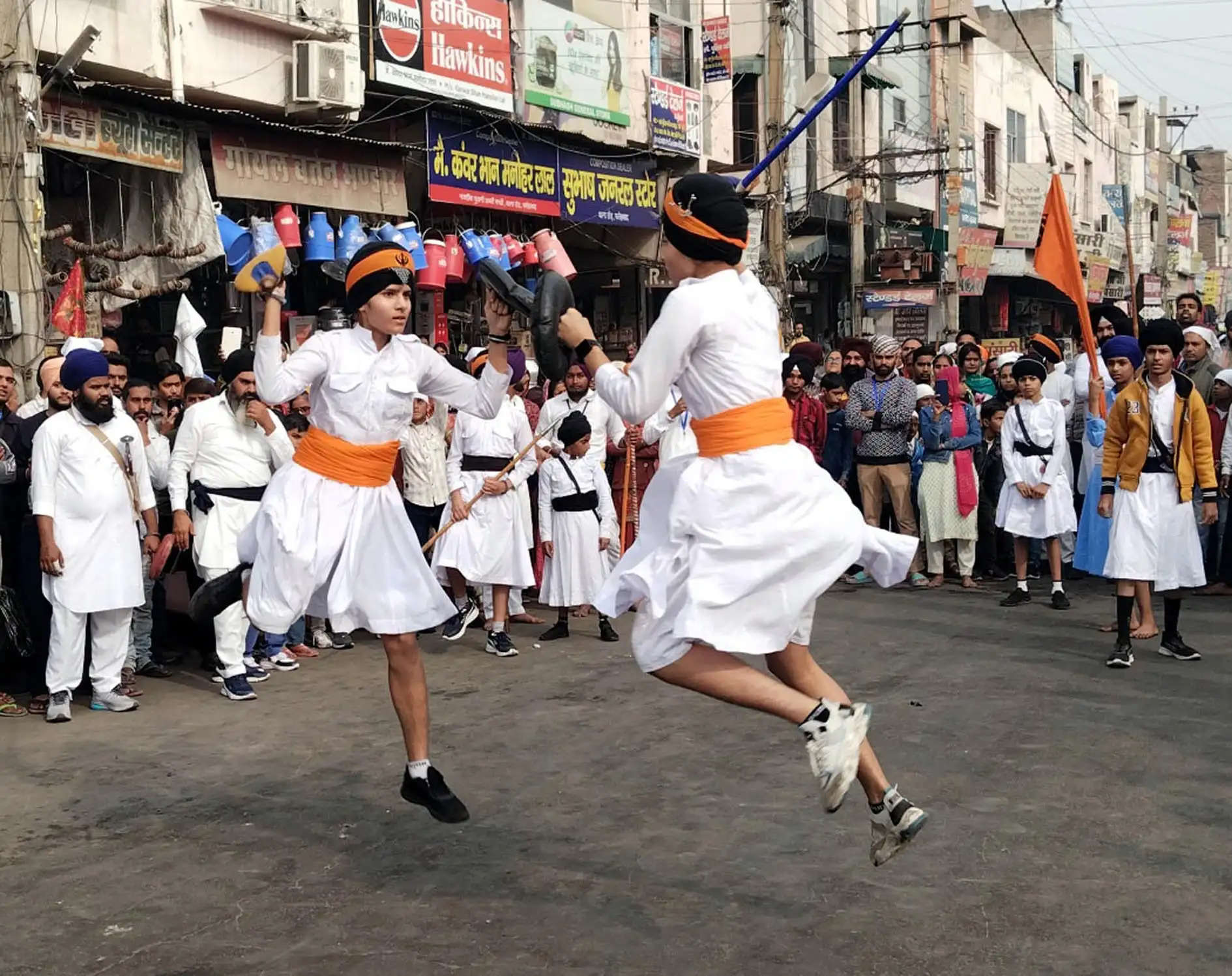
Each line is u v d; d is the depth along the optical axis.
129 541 7.27
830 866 4.72
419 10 12.74
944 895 4.44
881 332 27.06
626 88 16.23
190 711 7.34
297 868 4.80
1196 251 57.91
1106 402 10.55
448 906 4.40
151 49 10.59
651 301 18.58
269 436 7.99
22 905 4.50
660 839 5.03
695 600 3.88
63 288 9.16
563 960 3.97
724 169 19.42
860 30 23.67
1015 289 35.59
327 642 9.10
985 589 11.27
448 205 14.18
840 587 11.37
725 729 6.62
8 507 7.54
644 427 9.76
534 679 7.98
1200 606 10.25
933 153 26.27
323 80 11.59
